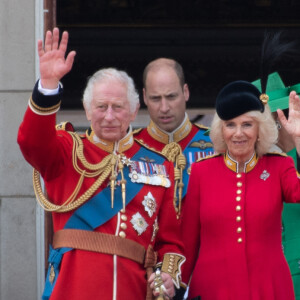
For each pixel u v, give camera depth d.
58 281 14.88
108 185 15.31
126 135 15.72
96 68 43.75
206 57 44.78
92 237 14.95
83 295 14.72
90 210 15.10
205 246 16.03
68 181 15.19
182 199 17.36
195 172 16.44
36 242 21.94
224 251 15.77
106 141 15.51
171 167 16.03
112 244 14.96
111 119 15.08
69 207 15.02
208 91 44.69
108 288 14.79
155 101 19.81
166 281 15.15
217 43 44.66
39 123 14.32
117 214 15.14
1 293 21.92
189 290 16.16
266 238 15.69
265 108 15.98
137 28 44.16
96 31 43.66
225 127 15.92
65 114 41.75
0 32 22.20
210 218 15.94
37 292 21.91
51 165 14.99
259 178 15.98
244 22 44.31
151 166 15.77
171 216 15.77
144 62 44.47
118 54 44.12
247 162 16.05
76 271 14.85
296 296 17.44
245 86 15.85
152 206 15.45
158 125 20.00
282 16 44.06
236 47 44.69
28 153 14.62
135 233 15.19
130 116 15.46
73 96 42.25
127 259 15.02
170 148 17.75
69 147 15.34
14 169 22.05
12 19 22.20
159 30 44.31
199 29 44.53
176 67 20.00
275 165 16.03
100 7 43.53
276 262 15.65
